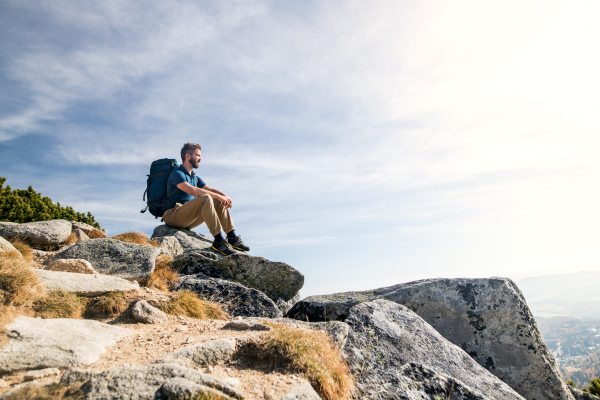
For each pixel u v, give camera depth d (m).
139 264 7.16
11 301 4.29
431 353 5.03
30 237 8.23
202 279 7.70
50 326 4.17
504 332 5.95
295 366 3.78
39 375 3.29
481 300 6.25
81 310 5.26
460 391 4.04
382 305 5.84
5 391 2.96
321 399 3.40
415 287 6.63
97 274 6.27
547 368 5.60
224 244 9.24
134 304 5.69
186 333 4.86
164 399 2.76
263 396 3.20
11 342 3.59
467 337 6.04
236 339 4.16
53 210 15.94
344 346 4.72
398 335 5.19
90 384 2.87
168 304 5.89
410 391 3.94
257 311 7.02
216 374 3.60
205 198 9.59
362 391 3.98
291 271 8.87
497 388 4.64
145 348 4.18
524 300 6.30
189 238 10.69
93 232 10.27
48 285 5.23
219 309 6.57
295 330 4.39
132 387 2.87
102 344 4.13
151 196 11.12
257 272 8.74
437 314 6.30
